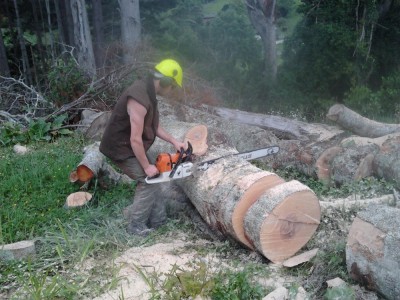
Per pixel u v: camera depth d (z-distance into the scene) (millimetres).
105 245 4395
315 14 13844
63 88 9758
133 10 13945
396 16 14492
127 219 4801
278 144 6668
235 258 4168
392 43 14664
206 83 10453
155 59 11641
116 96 9562
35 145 8117
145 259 4152
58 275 3832
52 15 17984
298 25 14625
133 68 9594
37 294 3490
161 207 4809
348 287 3352
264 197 3957
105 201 5348
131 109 4160
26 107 9734
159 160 4301
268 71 14875
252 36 15922
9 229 4664
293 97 13797
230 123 7363
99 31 15367
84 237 4535
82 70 10297
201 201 4480
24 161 6863
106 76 9680
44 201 5418
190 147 4406
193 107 8641
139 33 14164
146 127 4324
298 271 3854
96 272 3957
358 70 13719
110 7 18016
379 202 4891
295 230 3979
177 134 5387
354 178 5641
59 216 5000
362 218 3586
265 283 3723
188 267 4000
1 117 9562
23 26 17781
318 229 4438
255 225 3914
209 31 15875
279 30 19375
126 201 5258
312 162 6066
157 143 5566
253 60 15367
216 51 15328
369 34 14031
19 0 17359
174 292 3580
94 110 9188
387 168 5480
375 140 6281
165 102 7988
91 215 4918
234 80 14445
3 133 8344
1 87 10438
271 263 4000
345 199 5160
